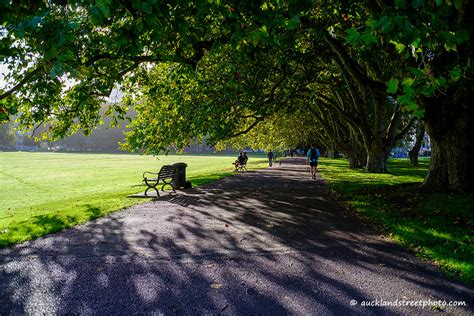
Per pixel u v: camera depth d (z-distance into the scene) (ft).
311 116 115.44
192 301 13.58
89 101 32.19
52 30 10.37
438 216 26.81
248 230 25.34
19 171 104.99
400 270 16.63
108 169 114.11
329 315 12.32
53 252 20.39
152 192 49.67
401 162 159.12
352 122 80.69
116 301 13.71
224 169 110.83
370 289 14.46
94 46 28.27
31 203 47.42
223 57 42.24
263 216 30.68
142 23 13.97
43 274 16.75
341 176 73.36
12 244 22.35
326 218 29.53
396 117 79.82
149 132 49.55
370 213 30.30
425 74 10.88
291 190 50.55
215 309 12.90
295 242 21.88
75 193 56.85
